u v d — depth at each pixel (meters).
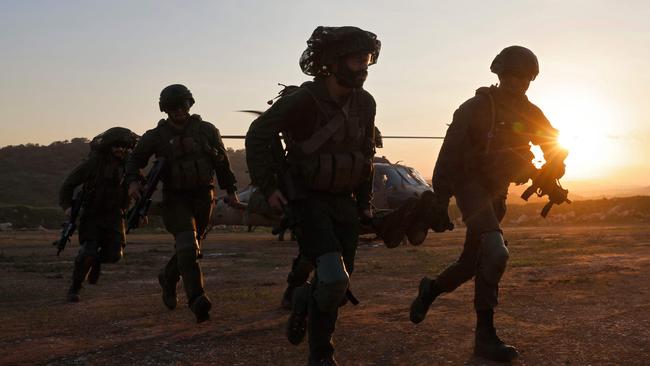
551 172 4.28
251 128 3.53
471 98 4.16
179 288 7.57
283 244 17.56
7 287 7.88
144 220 5.29
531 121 4.16
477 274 4.02
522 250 12.23
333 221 3.66
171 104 5.25
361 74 3.45
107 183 6.56
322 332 3.55
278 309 5.86
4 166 116.31
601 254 10.97
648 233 18.23
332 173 3.49
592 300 6.03
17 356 4.25
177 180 5.22
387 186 15.93
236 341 4.58
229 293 6.90
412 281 7.82
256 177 3.51
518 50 4.12
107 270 9.95
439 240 17.44
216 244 17.62
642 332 4.62
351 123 3.54
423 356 4.08
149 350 4.35
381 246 14.20
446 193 3.97
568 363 3.87
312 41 3.46
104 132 6.59
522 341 4.41
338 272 3.42
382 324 5.06
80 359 4.15
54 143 128.12
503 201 4.25
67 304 6.47
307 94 3.49
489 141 4.06
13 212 44.44
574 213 32.47
